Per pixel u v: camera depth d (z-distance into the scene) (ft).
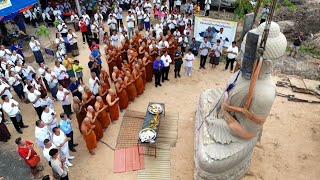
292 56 53.52
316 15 63.98
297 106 40.91
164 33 60.49
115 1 73.51
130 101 42.55
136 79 41.88
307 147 34.47
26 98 44.29
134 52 46.03
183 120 39.01
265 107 24.29
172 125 38.11
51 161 26.94
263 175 31.14
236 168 28.81
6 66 43.01
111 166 32.73
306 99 41.98
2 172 32.78
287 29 61.26
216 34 53.16
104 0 72.28
